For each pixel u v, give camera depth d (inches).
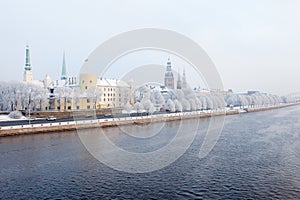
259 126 3826.3
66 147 2288.4
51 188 1354.6
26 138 2615.7
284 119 4845.0
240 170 1657.2
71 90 4926.2
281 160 1898.4
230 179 1487.5
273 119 4842.5
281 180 1466.5
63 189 1341.0
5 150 2160.4
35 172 1610.5
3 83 4670.3
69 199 1219.9
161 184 1414.9
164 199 1222.3
